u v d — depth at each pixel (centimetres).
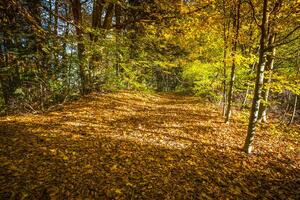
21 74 986
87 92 1293
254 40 1136
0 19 1033
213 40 1349
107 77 1383
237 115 1266
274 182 574
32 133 676
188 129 910
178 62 1697
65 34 1170
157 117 1044
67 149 602
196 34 1369
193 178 544
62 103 1067
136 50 1527
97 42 1198
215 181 544
